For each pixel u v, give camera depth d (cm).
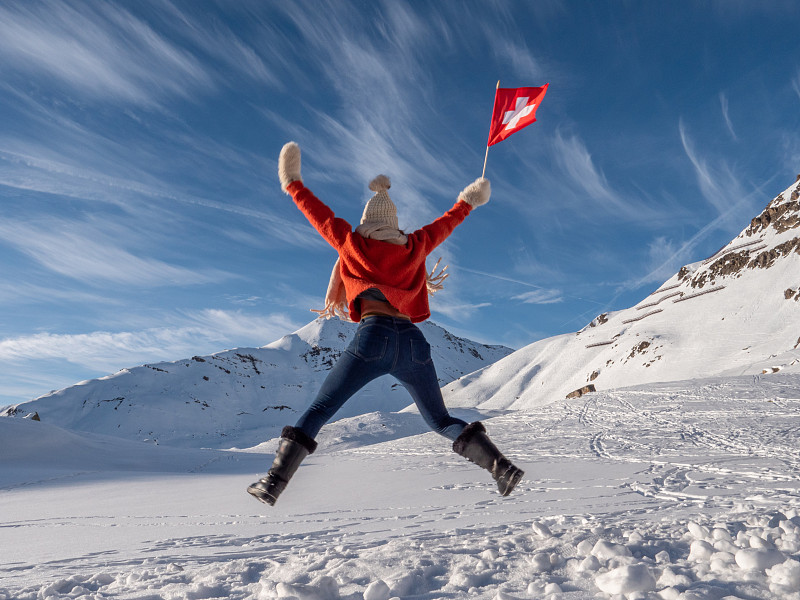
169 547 396
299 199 249
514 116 275
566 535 239
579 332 18650
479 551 225
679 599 132
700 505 461
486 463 221
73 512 822
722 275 14588
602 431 2009
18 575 295
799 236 12850
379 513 565
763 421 1806
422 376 228
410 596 165
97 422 19838
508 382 17025
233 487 1190
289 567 218
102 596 196
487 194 272
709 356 11019
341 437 4947
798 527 229
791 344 9406
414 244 240
